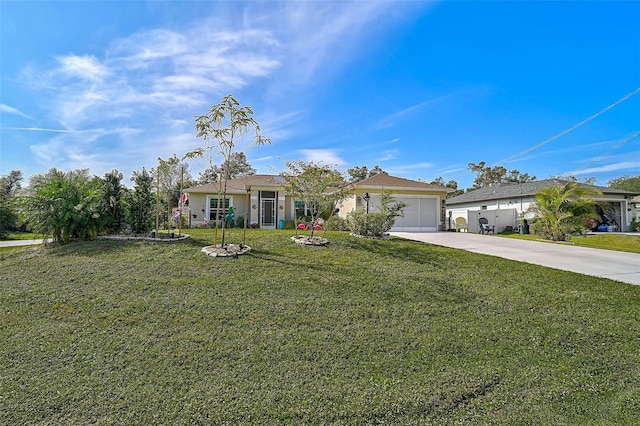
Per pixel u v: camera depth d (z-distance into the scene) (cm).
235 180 2283
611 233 2044
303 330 416
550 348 389
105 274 616
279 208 2041
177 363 330
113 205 976
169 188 1363
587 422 260
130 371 313
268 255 789
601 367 349
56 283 571
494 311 505
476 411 270
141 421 244
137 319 434
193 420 246
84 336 385
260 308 482
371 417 258
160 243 850
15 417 246
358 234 1188
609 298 579
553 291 612
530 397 290
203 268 660
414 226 1984
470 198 2953
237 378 306
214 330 408
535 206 1719
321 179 1009
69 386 287
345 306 502
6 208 1856
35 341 371
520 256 1002
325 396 282
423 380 312
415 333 418
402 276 673
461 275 705
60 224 859
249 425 244
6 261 738
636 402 287
